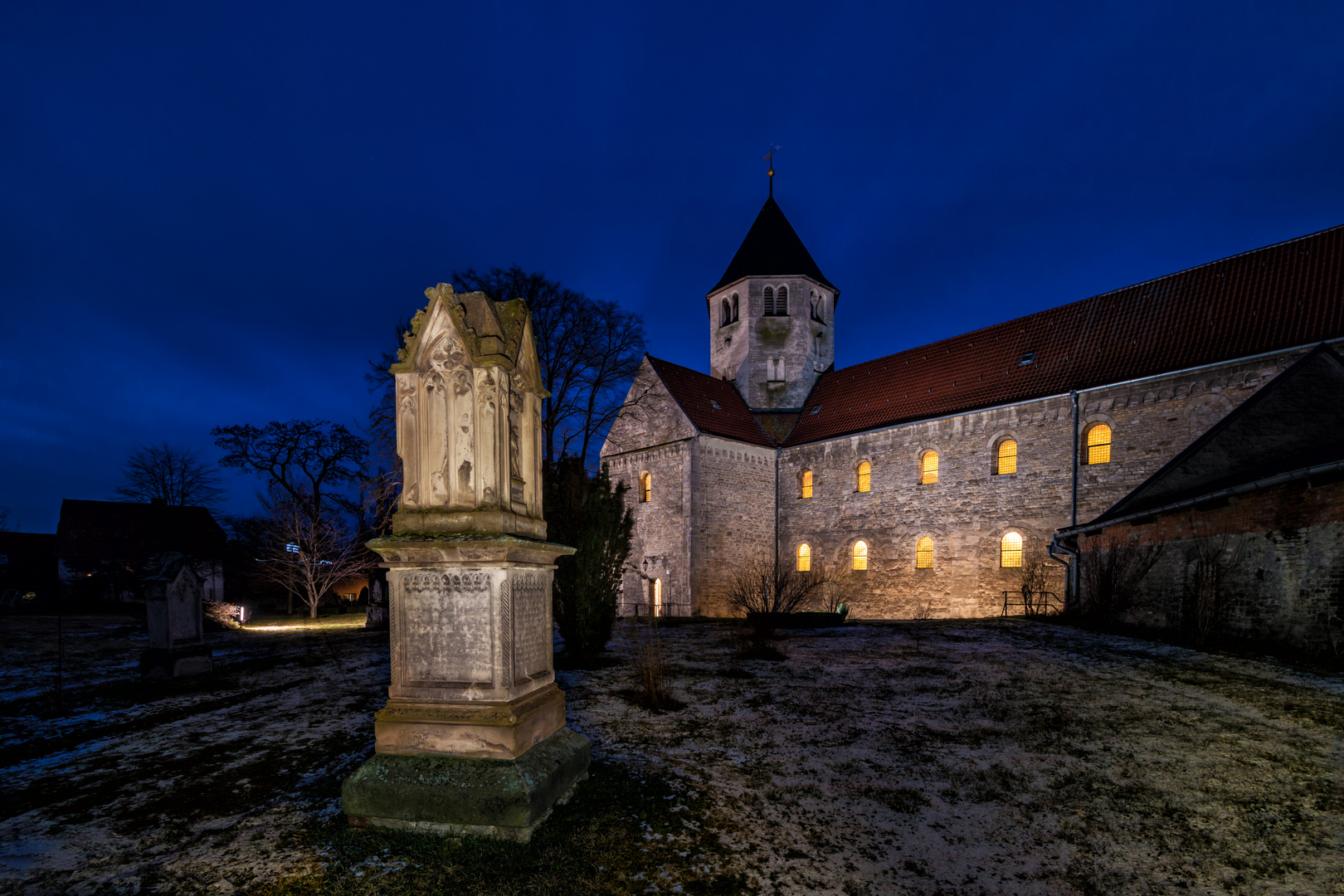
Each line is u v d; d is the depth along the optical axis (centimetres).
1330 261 1845
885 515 2644
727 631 1498
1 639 1498
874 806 444
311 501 3459
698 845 376
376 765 393
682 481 2819
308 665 1072
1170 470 1421
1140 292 2303
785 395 3266
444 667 409
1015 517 2264
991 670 910
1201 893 345
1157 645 1112
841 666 945
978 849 387
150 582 950
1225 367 1839
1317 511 966
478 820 369
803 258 3409
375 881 321
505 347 433
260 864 344
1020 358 2472
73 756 551
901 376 2909
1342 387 1366
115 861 351
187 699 797
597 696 749
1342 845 395
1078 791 471
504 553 393
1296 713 666
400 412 439
